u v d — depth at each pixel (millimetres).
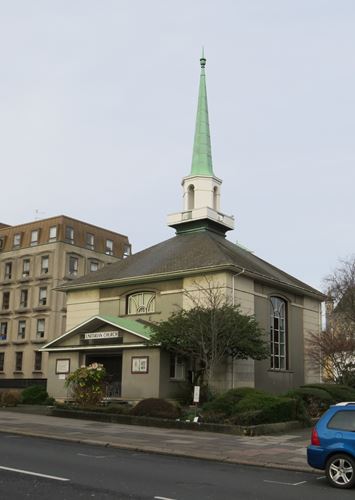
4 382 62469
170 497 9891
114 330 30125
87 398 26984
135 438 18828
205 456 15438
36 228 65875
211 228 38844
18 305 64375
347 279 39094
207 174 41031
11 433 20156
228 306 28375
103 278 35719
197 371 28688
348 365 35719
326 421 11977
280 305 36031
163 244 38688
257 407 22031
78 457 14602
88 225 68000
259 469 14000
